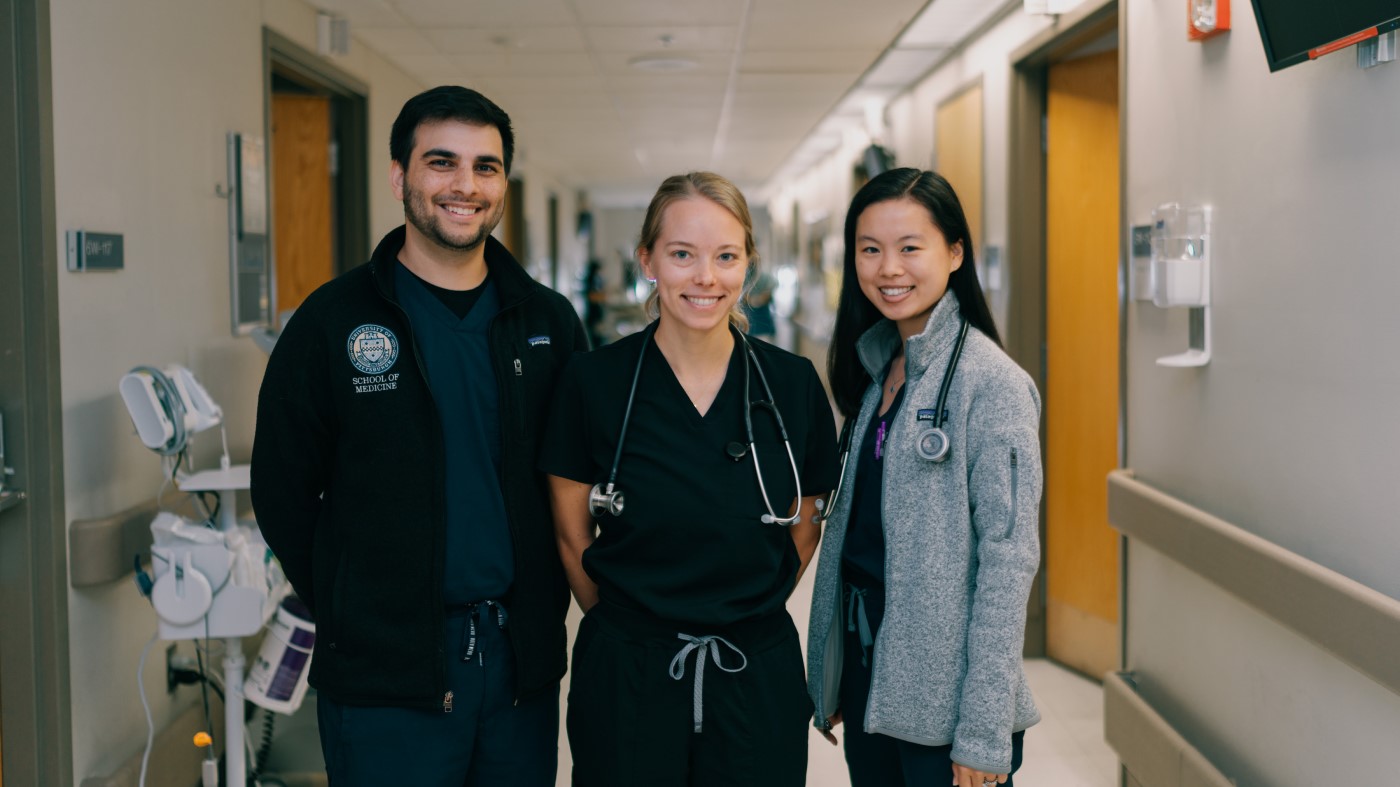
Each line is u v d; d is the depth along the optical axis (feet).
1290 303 6.27
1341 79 5.69
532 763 5.69
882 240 5.46
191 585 7.25
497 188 5.39
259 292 11.43
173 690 9.23
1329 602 5.51
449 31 15.74
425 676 5.29
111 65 8.21
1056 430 12.71
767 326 15.01
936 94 18.45
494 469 5.49
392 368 5.33
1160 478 8.34
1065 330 12.48
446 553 5.37
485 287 5.63
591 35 16.42
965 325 5.50
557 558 5.72
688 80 20.66
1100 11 10.16
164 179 9.19
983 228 14.62
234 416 10.75
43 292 7.19
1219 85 7.18
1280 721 6.51
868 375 6.07
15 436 7.21
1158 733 7.82
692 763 5.13
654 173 42.37
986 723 4.96
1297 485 6.22
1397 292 5.23
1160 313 8.32
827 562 5.73
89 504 7.82
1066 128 12.42
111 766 8.11
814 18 15.24
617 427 5.09
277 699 7.64
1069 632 12.45
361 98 16.14
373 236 16.69
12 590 7.27
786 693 5.15
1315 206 5.97
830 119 26.68
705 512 4.94
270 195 11.85
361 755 5.35
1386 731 5.42
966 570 5.22
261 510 5.52
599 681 5.05
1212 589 7.47
